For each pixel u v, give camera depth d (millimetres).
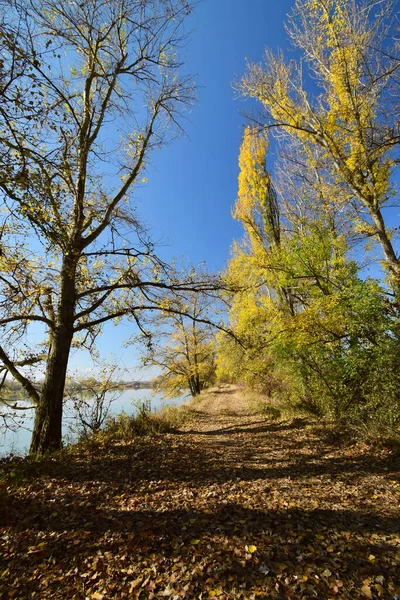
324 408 9430
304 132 10859
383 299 7918
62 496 4617
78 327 8625
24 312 8297
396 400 7016
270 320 13148
